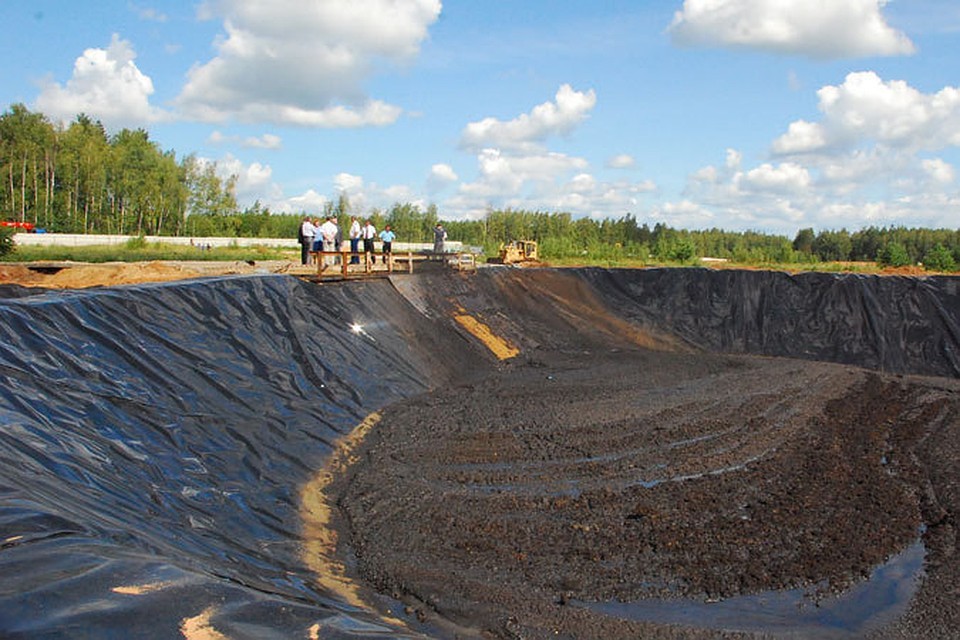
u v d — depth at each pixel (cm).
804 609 975
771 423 1869
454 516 1223
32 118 7144
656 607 968
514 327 3005
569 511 1262
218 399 1404
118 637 538
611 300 3425
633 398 2062
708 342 3291
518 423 1762
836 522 1254
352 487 1337
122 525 854
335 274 2433
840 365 2919
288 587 919
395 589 995
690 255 5081
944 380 2791
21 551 633
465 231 8338
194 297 1625
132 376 1277
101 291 1453
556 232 7944
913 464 1606
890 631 926
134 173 7062
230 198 7744
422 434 1656
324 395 1706
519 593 979
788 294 3338
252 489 1216
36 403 1049
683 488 1385
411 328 2388
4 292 1675
